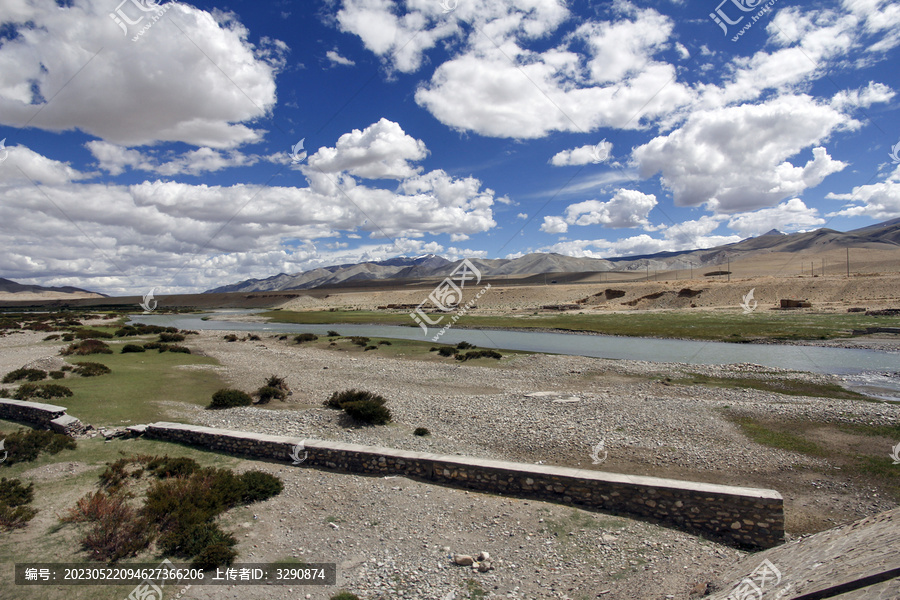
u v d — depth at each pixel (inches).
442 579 329.4
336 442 574.2
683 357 1647.4
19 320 3198.8
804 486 541.3
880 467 582.9
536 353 1720.0
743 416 804.6
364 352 1868.8
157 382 1055.0
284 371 1364.4
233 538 378.9
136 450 586.9
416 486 489.7
